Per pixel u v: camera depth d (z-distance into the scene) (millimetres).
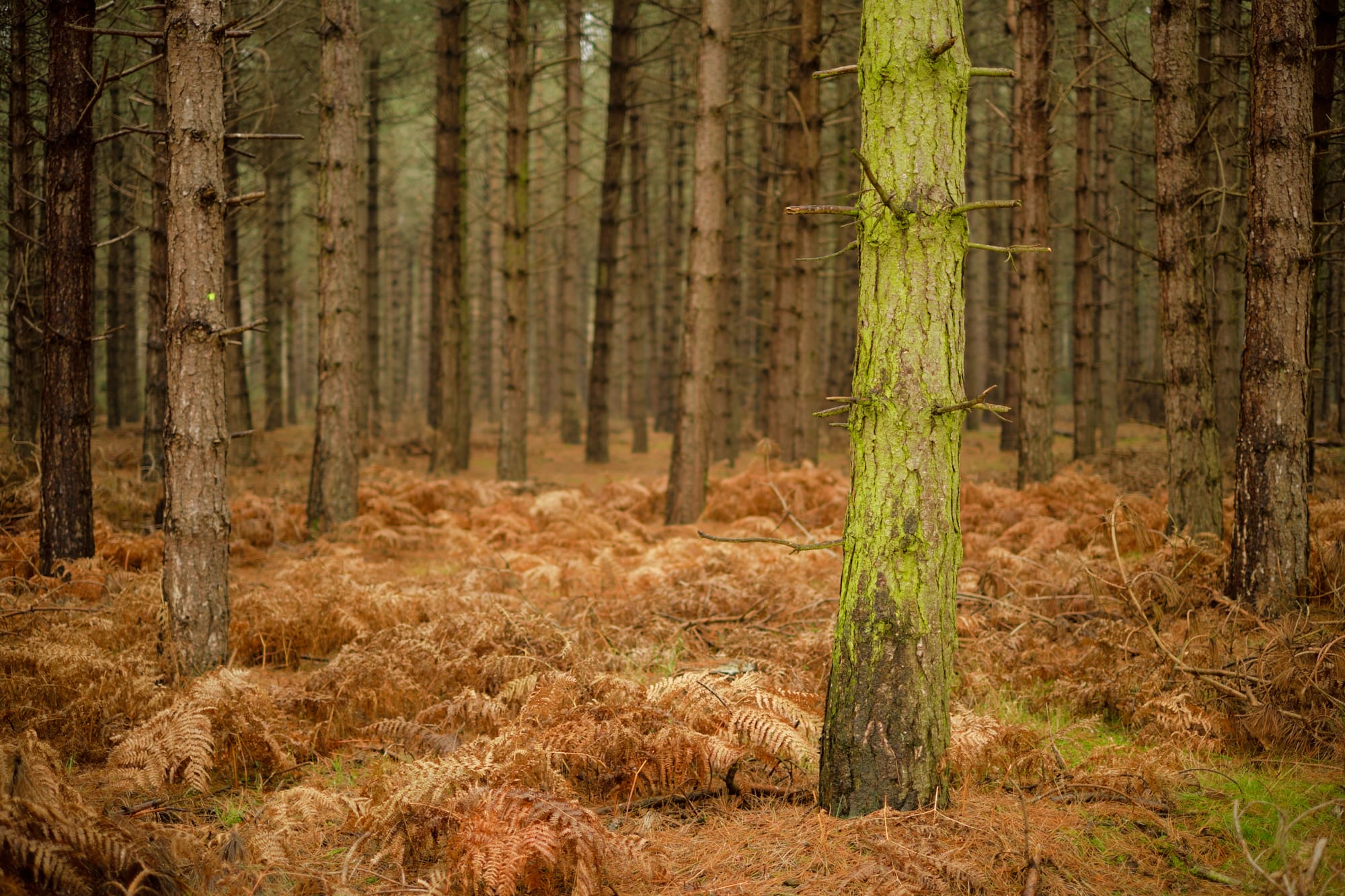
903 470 3252
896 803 3291
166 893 2805
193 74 4785
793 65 15609
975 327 28672
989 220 25641
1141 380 7582
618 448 24312
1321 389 15680
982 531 9711
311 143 17953
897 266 3234
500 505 11734
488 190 30469
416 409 38812
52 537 7055
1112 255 20797
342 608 5922
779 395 17094
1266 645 4793
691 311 11508
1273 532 5527
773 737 3537
